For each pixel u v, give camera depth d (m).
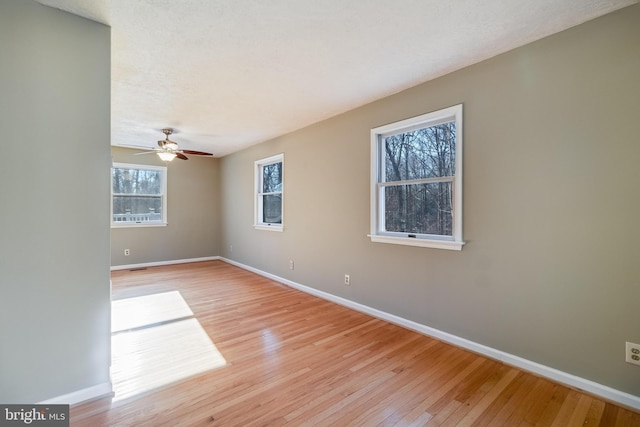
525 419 1.68
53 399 1.72
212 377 2.08
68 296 1.77
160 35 2.01
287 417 1.68
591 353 1.91
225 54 2.27
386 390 1.94
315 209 4.07
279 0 1.67
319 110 3.55
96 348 1.86
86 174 1.82
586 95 1.91
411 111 2.89
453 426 1.62
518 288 2.21
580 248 1.95
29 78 1.65
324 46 2.16
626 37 1.77
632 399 1.76
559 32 2.00
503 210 2.28
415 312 2.89
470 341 2.49
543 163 2.09
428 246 2.77
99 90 1.85
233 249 6.30
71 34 1.76
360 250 3.44
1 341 1.60
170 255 6.27
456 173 2.55
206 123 4.06
